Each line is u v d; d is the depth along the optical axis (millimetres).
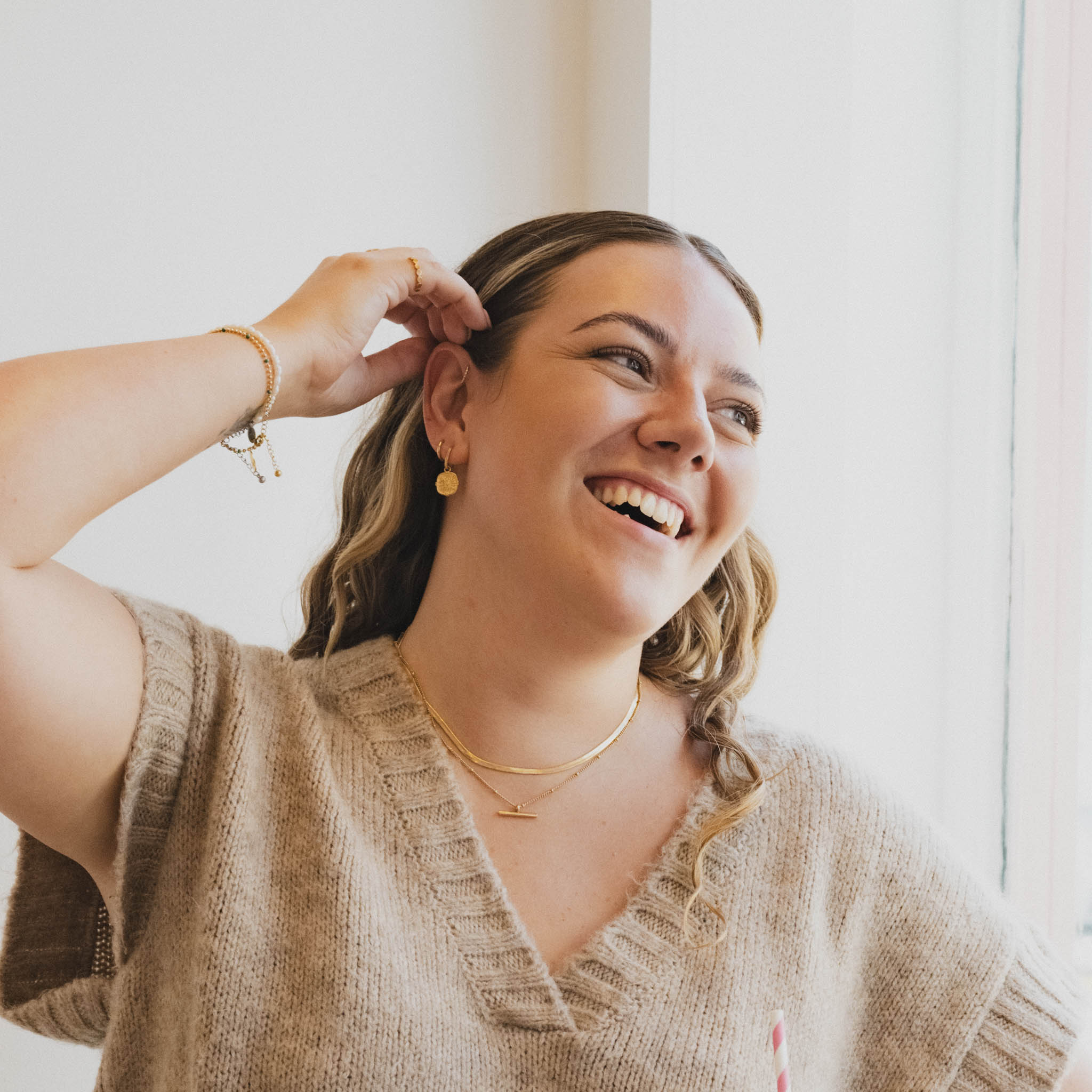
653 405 1052
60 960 1042
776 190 1849
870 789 1202
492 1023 990
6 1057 1516
